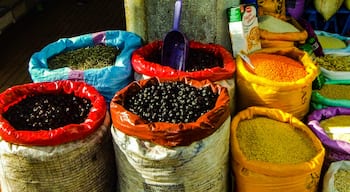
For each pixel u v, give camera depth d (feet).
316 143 7.60
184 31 9.68
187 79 7.86
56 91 8.00
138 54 8.98
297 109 8.62
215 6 9.22
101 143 7.39
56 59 9.35
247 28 9.23
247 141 7.77
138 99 7.36
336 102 8.90
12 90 7.80
